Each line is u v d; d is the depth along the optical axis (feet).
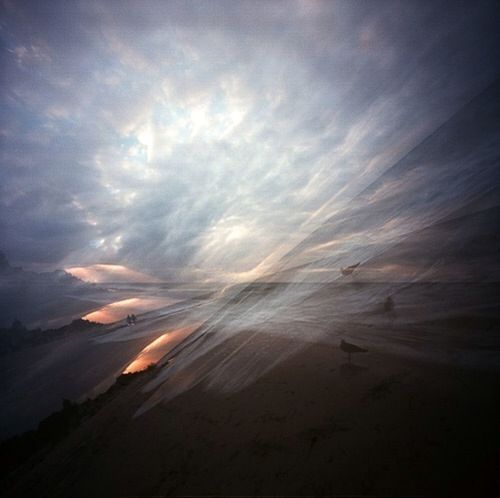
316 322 31.32
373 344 22.40
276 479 11.90
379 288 34.96
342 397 16.48
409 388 15.72
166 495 12.76
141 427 20.01
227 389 21.79
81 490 15.25
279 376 21.22
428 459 10.87
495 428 11.55
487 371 15.62
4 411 45.21
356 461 11.69
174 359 35.73
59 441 24.79
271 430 15.26
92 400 32.86
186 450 15.67
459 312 23.40
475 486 9.34
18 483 19.79
